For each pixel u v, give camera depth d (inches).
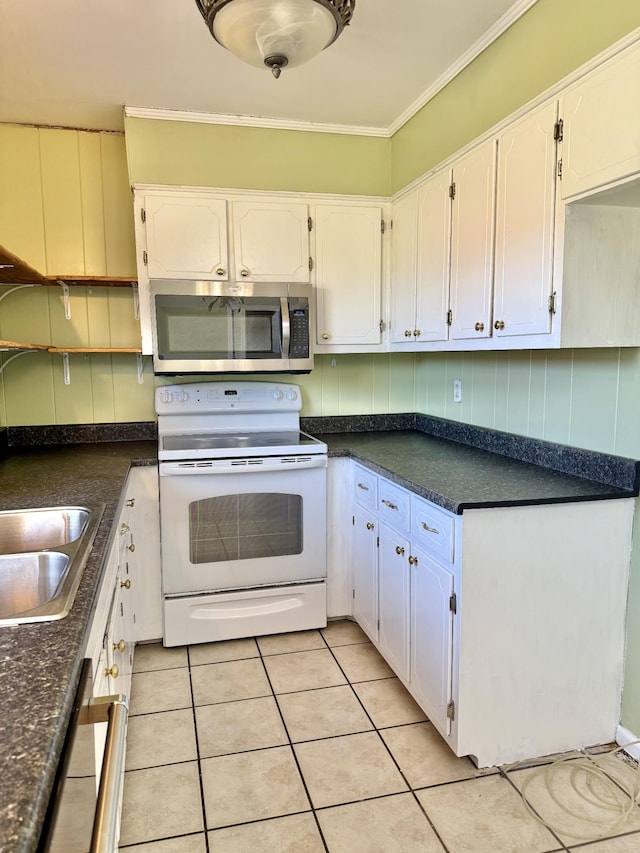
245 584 104.8
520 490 73.6
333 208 113.6
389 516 90.4
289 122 112.0
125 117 104.6
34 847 21.5
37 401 115.6
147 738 78.7
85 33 79.8
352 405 131.3
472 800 68.1
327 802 67.9
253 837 63.1
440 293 95.8
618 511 73.4
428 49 86.5
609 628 75.1
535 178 70.3
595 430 78.6
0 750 26.2
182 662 98.6
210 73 92.2
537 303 70.7
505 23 79.4
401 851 61.3
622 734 76.7
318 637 107.7
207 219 107.0
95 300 116.3
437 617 74.9
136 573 100.3
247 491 103.0
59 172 112.7
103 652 54.1
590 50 66.4
